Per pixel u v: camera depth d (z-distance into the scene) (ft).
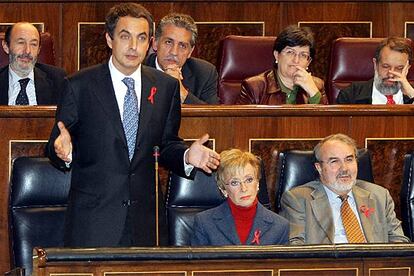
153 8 28.94
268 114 22.48
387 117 22.94
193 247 16.20
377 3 29.71
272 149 22.58
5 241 21.62
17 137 21.81
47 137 21.91
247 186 19.74
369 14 29.71
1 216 21.66
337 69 26.76
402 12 29.81
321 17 29.48
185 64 25.66
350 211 20.92
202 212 20.07
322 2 29.45
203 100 25.53
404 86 24.89
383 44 25.04
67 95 18.42
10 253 20.86
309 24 29.45
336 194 20.99
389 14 29.76
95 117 18.38
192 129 22.35
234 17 29.19
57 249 15.72
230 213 19.88
